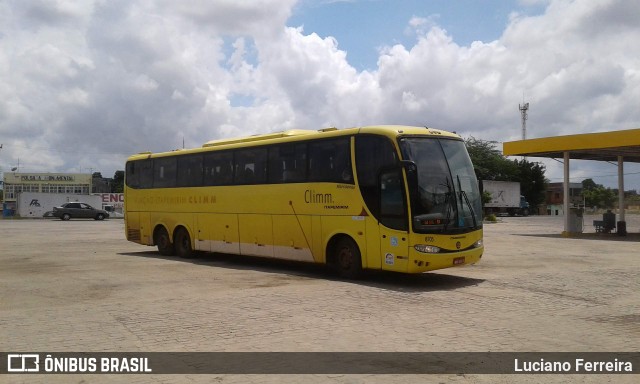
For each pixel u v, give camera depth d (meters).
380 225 12.04
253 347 7.06
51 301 10.25
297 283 12.43
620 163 29.02
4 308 9.60
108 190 116.31
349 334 7.71
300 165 14.05
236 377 5.91
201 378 5.89
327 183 13.29
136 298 10.54
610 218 30.11
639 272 14.37
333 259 13.43
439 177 12.02
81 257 18.64
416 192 11.55
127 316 8.89
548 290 11.47
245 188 15.63
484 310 9.39
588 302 10.17
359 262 12.67
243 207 15.65
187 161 17.88
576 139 26.11
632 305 9.91
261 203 15.07
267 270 14.98
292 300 10.24
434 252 11.53
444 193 11.98
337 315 8.94
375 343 7.25
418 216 11.48
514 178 87.06
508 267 15.43
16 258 18.31
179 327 8.13
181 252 18.30
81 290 11.52
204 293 11.08
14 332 7.88
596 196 99.25
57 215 56.09
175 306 9.70
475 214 12.48
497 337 7.57
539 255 18.83
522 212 74.81
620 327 8.20
